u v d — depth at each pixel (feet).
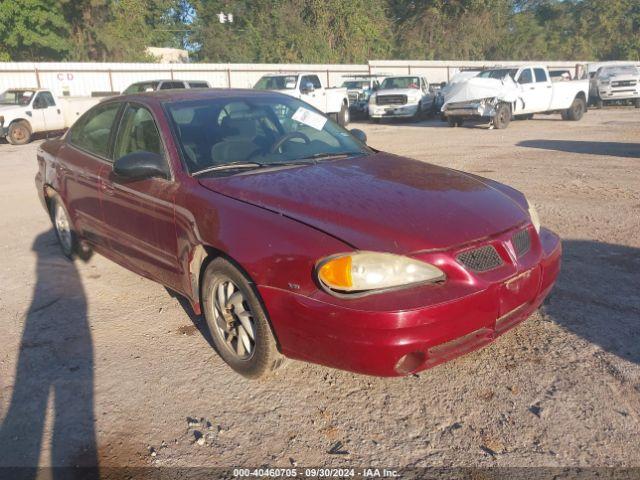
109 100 15.74
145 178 12.28
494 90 57.06
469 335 9.54
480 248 9.55
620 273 15.67
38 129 58.03
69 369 11.59
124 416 10.01
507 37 182.91
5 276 17.10
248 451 9.05
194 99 13.92
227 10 154.30
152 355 12.08
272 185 10.91
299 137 13.76
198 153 12.34
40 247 20.03
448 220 9.78
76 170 15.64
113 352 12.25
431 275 9.04
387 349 8.66
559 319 12.94
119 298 15.17
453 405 10.03
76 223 16.48
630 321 12.74
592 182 28.22
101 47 125.39
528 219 10.86
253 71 104.99
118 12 132.98
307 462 8.77
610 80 82.79
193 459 8.89
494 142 46.37
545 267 10.66
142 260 13.46
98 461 8.90
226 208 10.57
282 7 144.36
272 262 9.52
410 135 54.95
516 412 9.75
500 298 9.54
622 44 194.59
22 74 84.38
